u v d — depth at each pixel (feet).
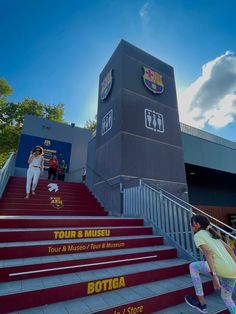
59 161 43.47
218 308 8.78
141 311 8.15
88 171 33.37
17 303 7.25
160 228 15.83
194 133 34.96
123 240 13.46
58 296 8.00
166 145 26.68
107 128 27.12
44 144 43.32
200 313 8.41
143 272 10.33
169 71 31.96
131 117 24.58
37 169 20.98
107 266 10.96
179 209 14.70
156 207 16.69
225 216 47.85
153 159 24.73
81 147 46.91
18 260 9.73
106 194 24.17
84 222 14.71
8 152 68.23
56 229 12.49
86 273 9.82
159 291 9.16
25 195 21.03
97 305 7.75
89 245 12.15
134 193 19.49
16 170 39.19
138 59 28.50
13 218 12.69
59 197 23.35
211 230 8.34
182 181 26.50
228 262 7.66
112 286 9.25
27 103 78.69
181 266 11.82
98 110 31.68
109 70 29.78
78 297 8.36
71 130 47.24
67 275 9.47
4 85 78.02
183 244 13.76
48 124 45.09
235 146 40.75
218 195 48.62
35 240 11.73
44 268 9.35
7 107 74.64
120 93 25.11
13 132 69.77
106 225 15.61
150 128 25.89
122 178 21.65
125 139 23.18
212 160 35.58
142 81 27.68
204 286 10.41
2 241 11.02
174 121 29.19
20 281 8.53
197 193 44.68
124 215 20.36
